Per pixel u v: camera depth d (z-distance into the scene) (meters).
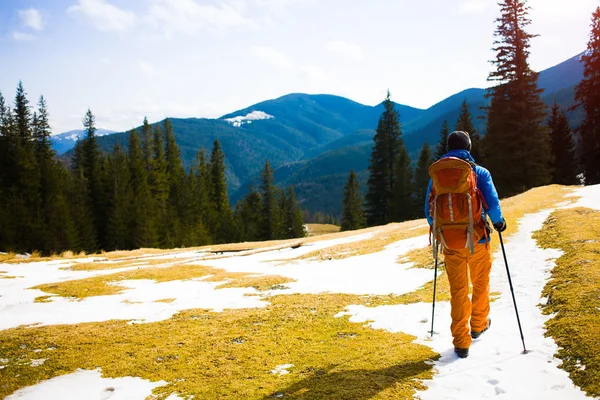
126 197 63.69
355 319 7.26
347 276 12.52
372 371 4.73
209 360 5.57
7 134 62.00
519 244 11.77
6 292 13.57
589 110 43.50
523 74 43.03
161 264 21.84
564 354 4.45
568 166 59.97
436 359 4.97
